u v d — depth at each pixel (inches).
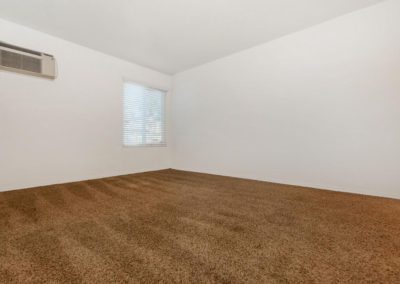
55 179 110.1
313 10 91.7
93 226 56.0
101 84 129.0
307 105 106.0
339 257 41.7
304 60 106.5
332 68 98.0
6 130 94.5
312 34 103.7
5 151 94.3
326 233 52.9
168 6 88.0
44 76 104.8
